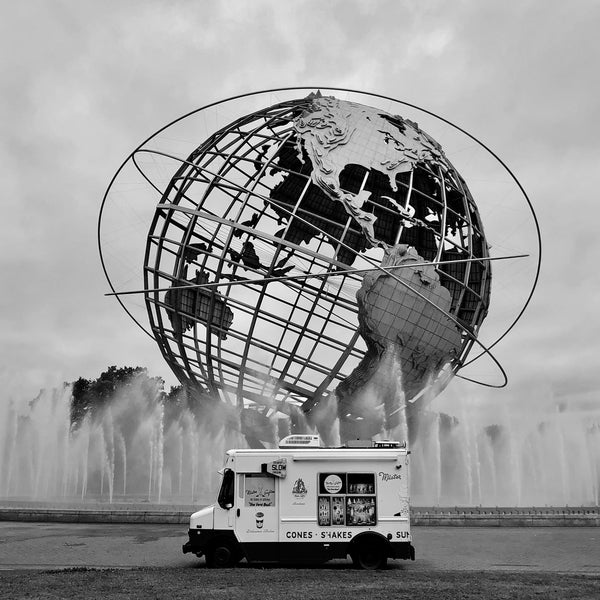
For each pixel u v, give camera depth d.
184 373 37.91
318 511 20.12
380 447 20.97
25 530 27.81
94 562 20.94
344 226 33.59
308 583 16.36
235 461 20.41
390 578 17.28
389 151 35.25
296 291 36.22
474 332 35.91
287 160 39.25
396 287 32.72
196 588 15.45
